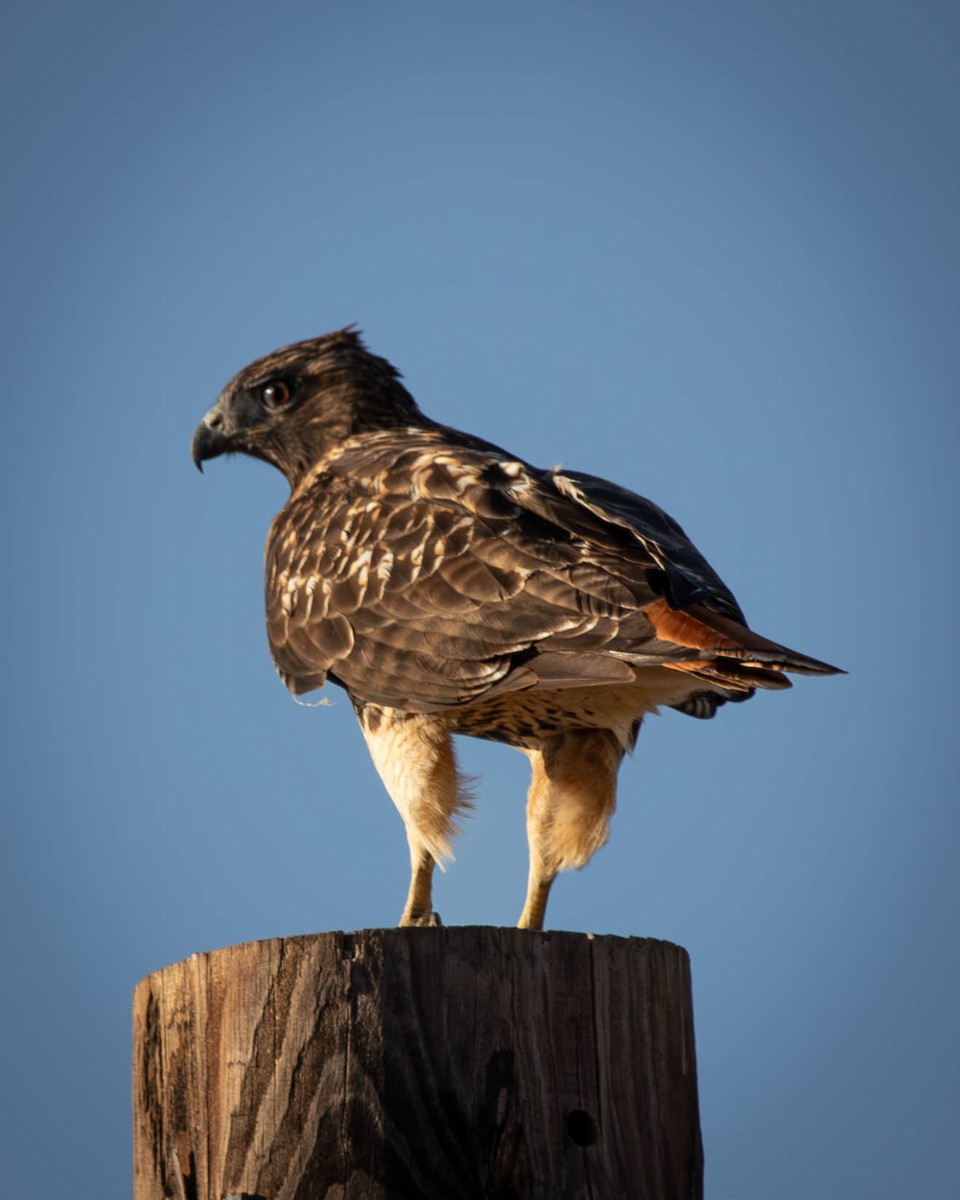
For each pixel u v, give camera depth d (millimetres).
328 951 7391
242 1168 7285
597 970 7555
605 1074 7430
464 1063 7254
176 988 7824
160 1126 7789
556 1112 7285
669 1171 7539
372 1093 7184
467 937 7418
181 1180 7586
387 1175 7090
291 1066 7301
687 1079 7832
